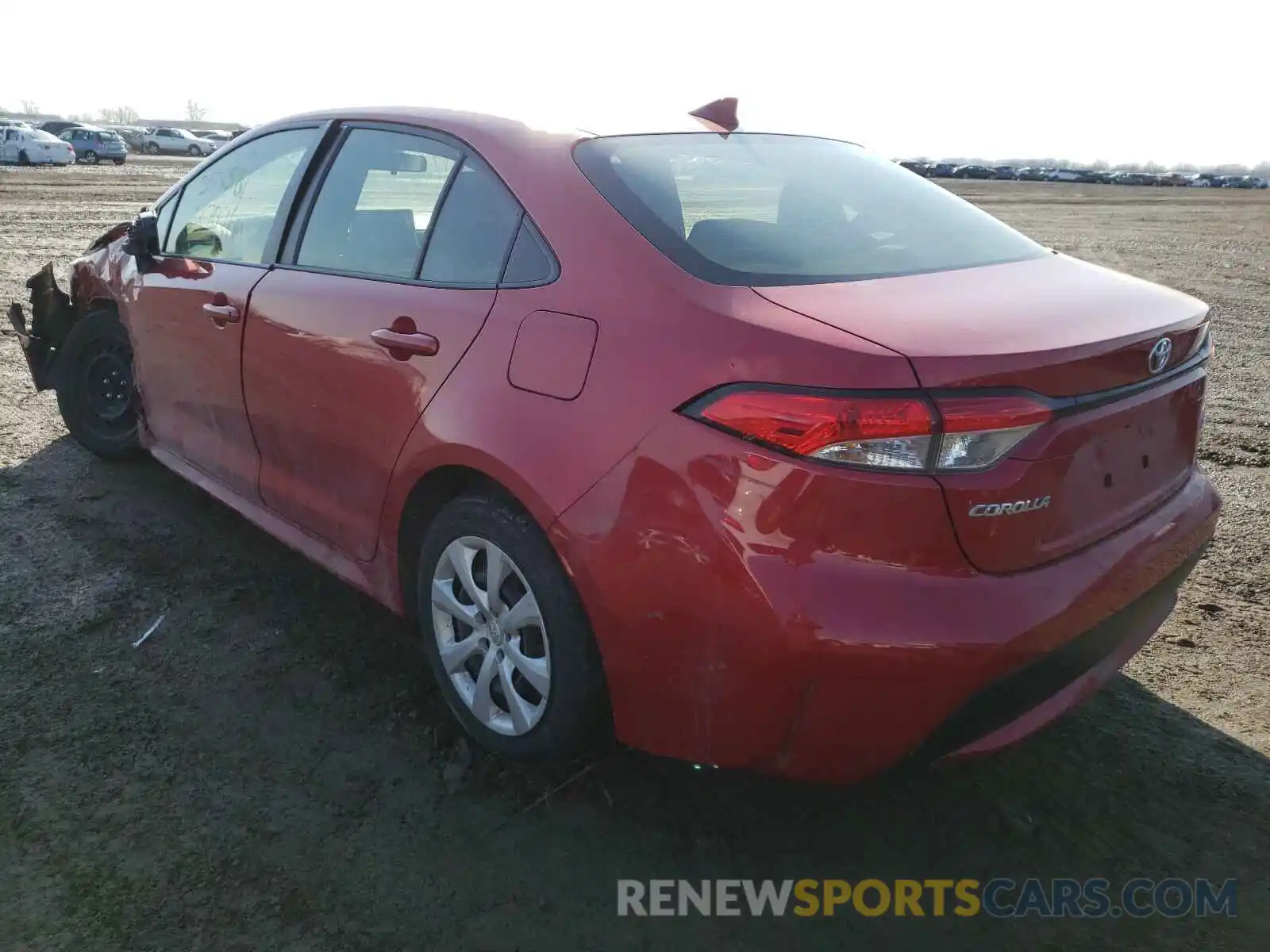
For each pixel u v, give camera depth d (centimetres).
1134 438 221
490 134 269
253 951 200
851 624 184
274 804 242
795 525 187
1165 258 1705
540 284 236
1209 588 374
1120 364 208
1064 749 273
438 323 253
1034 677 199
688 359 202
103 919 206
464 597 259
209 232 365
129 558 368
